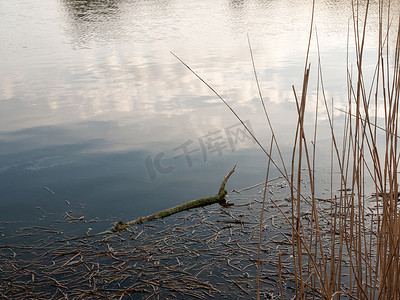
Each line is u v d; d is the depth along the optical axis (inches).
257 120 209.6
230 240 120.3
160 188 152.1
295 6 644.7
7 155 180.7
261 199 142.5
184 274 107.5
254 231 124.2
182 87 268.5
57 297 100.5
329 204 134.4
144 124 210.4
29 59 354.6
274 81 273.6
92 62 339.9
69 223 132.4
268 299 97.0
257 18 543.5
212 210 137.5
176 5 673.6
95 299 99.7
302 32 446.0
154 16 567.8
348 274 101.7
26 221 133.7
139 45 398.6
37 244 121.9
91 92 264.7
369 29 442.6
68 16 577.9
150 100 245.8
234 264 110.5
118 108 234.8
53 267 111.8
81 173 164.2
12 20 556.7
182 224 130.4
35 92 267.0
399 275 64.2
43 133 203.2
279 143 184.5
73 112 230.1
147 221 132.3
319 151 174.7
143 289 102.3
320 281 65.5
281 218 129.8
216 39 418.9
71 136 198.7
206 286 102.7
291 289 99.7
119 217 135.4
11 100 252.1
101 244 121.4
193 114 221.5
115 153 180.1
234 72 298.8
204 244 119.5
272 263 109.7
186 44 398.6
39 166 170.4
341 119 203.8
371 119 199.8
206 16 563.2
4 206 142.6
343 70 291.0
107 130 204.5
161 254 116.0
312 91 248.7
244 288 101.3
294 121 206.5
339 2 671.1
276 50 365.7
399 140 173.8
